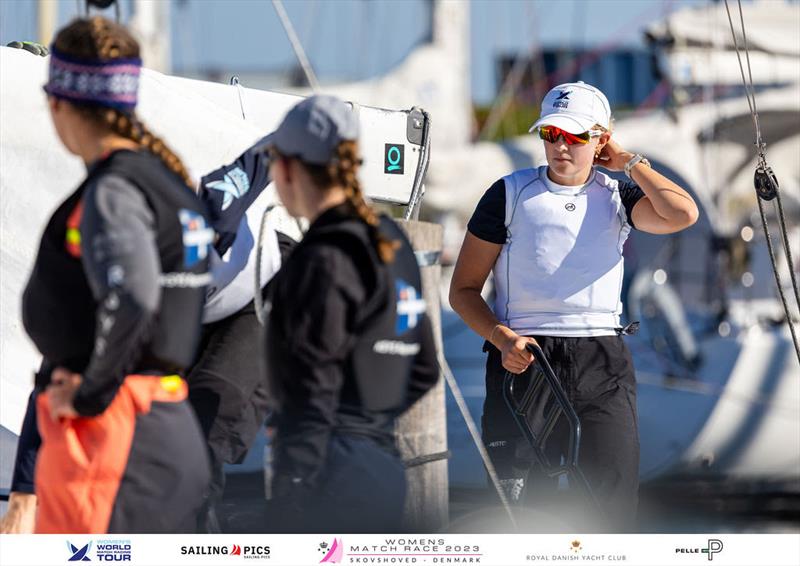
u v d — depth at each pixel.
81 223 9.62
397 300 10.36
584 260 15.02
